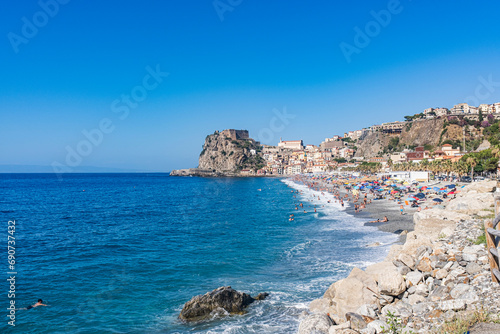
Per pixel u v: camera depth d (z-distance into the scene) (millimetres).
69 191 159000
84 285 27672
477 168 99938
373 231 46312
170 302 23750
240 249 39219
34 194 139875
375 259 31172
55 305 23609
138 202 107312
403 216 59562
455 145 187375
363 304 16859
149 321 20906
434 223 28609
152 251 39406
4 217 72250
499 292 12906
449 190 78500
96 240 46406
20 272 31391
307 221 60719
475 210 32125
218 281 27750
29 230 55469
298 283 26156
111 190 168125
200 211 82188
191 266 32438
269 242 42688
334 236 44125
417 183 109875
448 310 12844
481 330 10617
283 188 176375
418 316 13586
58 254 38406
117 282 28156
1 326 20578
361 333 13273
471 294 13227
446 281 15648
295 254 35344
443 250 18531
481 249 17094
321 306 19641
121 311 22438
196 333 19016
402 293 16656
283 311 21078
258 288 25516
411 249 20844
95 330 19922
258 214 74625
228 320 20312
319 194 127688
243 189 173750
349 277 19828
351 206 82875
